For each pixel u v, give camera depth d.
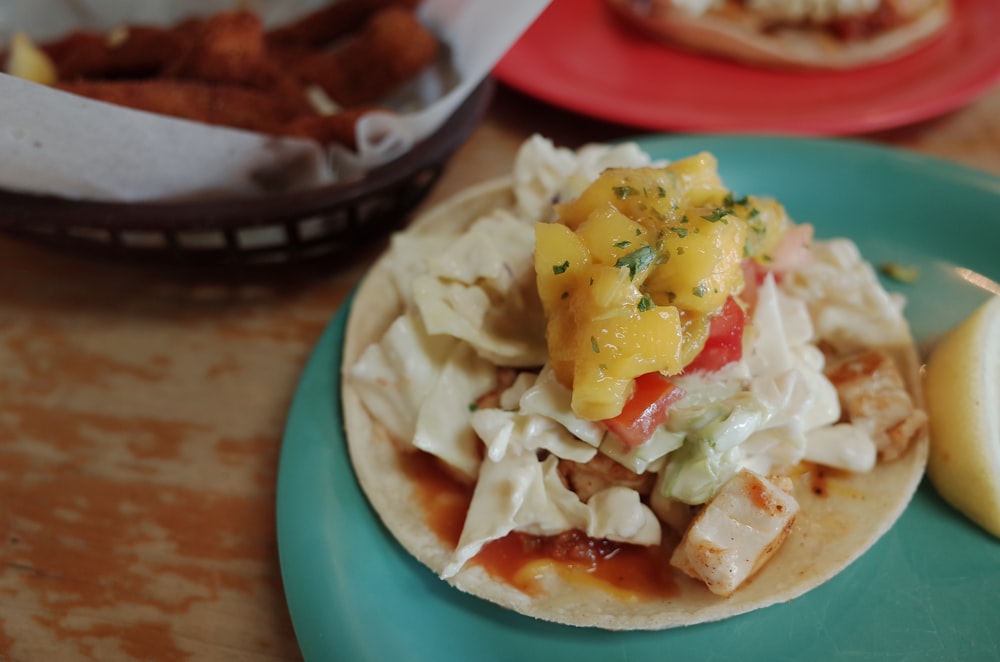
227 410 0.25
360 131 0.26
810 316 0.24
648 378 0.20
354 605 0.20
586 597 0.20
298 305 0.28
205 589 0.22
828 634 0.20
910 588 0.20
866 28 0.34
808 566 0.20
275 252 0.26
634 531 0.21
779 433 0.21
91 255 0.26
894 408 0.22
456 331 0.22
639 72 0.35
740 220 0.20
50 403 0.25
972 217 0.27
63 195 0.25
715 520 0.20
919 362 0.24
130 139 0.24
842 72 0.34
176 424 0.25
